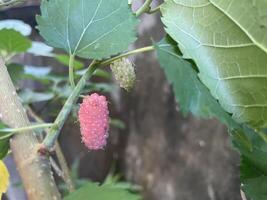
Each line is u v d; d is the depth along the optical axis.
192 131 0.86
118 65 0.24
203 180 0.83
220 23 0.20
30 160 0.21
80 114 0.22
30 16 0.52
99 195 0.21
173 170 0.89
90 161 1.04
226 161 0.79
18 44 0.40
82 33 0.23
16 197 0.57
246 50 0.20
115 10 0.23
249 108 0.21
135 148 0.99
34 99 0.49
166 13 0.21
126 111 1.00
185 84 0.23
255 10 0.20
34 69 0.52
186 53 0.20
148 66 0.93
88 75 0.23
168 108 0.91
